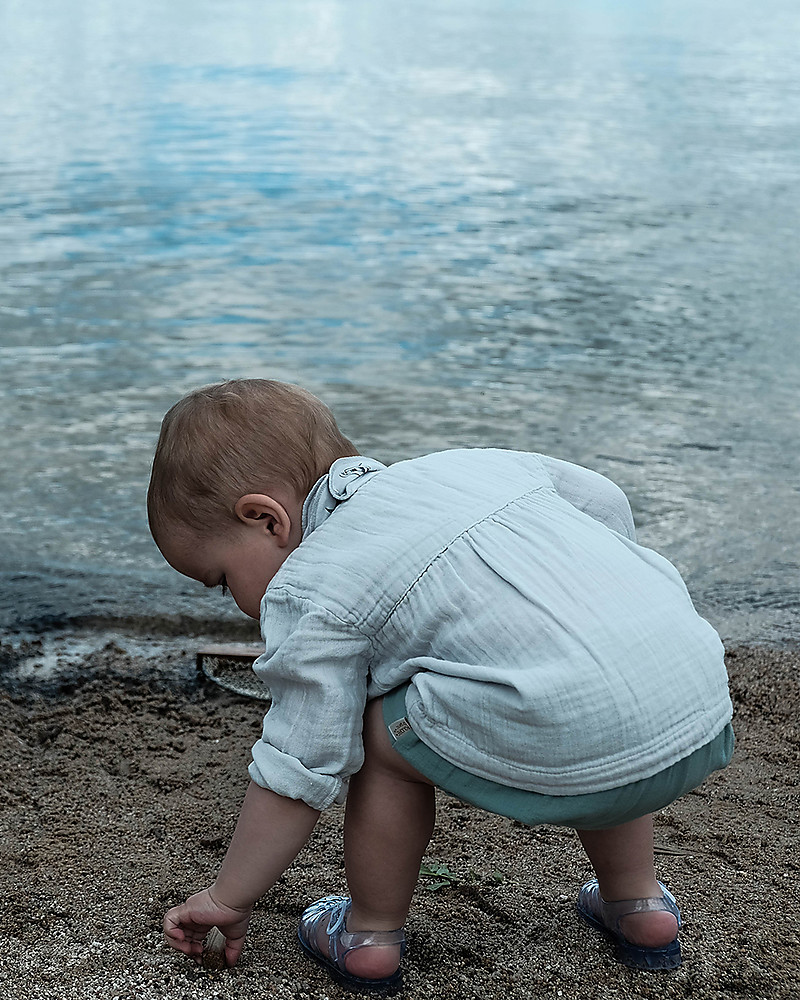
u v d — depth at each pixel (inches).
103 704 109.0
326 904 73.7
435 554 65.6
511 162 472.4
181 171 428.8
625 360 221.8
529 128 567.5
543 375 211.2
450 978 70.6
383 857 67.9
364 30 1162.0
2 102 605.0
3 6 1368.1
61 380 202.1
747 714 107.7
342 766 65.6
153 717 107.1
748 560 140.7
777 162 482.0
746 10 1551.4
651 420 187.9
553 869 82.3
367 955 68.4
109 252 303.3
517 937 74.4
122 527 148.0
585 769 60.7
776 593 133.0
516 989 69.7
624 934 72.1
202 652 116.3
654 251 321.7
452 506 67.4
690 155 497.0
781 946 73.4
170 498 72.2
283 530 71.3
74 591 132.1
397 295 268.1
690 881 80.0
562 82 773.9
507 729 61.4
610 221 363.3
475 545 65.6
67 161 440.1
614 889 72.2
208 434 71.2
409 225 350.3
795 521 151.6
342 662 65.7
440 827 87.7
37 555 140.0
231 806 91.4
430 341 231.6
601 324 247.0
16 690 111.3
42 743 101.7
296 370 209.6
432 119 589.9
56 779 95.3
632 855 71.4
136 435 177.5
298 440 71.8
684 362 221.3
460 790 63.7
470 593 64.0
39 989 67.4
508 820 88.9
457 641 63.7
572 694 60.3
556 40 1080.2
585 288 278.8
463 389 201.2
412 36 1104.8
